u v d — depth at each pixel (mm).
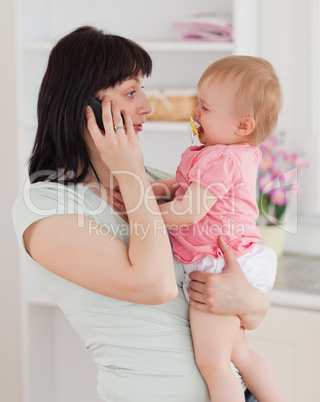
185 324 1571
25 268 2932
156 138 3119
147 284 1397
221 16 2809
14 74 2830
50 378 3207
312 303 2430
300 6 2969
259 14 3039
